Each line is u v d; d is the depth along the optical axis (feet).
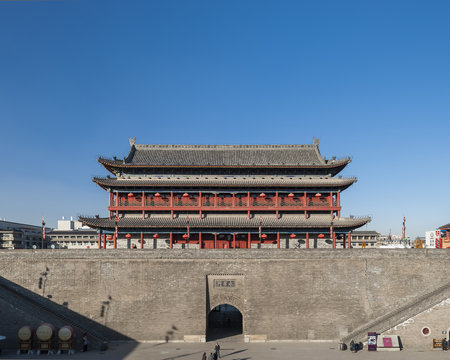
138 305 170.30
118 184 205.36
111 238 219.41
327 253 176.14
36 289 171.22
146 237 208.95
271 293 172.24
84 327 167.32
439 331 155.74
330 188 212.84
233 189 211.61
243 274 174.19
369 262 176.04
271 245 210.59
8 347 154.81
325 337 168.45
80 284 171.73
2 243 384.47
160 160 221.05
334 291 172.96
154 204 211.61
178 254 174.91
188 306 170.40
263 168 212.84
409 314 157.28
